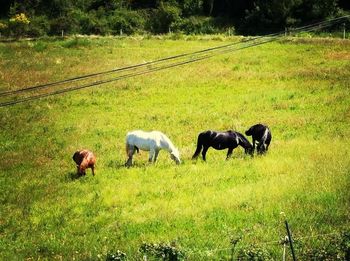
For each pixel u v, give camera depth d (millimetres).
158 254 14828
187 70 49656
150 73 49469
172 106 39000
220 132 26047
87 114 38344
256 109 36281
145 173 24453
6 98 44094
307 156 24828
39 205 22062
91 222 19812
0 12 81688
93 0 82438
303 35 65125
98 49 60719
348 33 66250
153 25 76062
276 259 15086
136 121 35594
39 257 17000
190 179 23156
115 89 44969
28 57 58000
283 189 20781
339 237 15484
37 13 78938
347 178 21406
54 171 26812
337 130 29609
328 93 39375
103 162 27422
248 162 25016
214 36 65875
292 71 47062
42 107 40969
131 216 19844
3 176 26703
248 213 18953
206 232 17656
